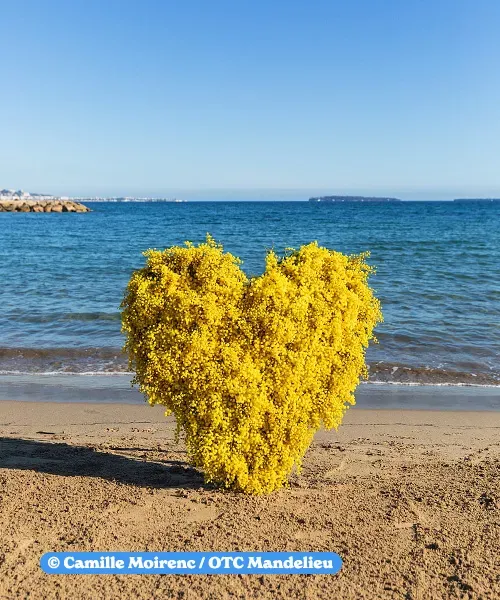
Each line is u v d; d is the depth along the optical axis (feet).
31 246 129.49
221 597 12.89
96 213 365.81
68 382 36.58
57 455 22.65
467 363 41.14
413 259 99.14
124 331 18.35
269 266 18.15
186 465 22.21
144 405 32.48
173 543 14.82
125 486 18.63
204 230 189.78
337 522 16.40
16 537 14.74
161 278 17.67
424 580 13.55
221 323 17.60
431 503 17.84
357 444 26.32
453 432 28.50
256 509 17.10
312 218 277.44
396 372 39.14
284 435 18.37
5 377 37.40
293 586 13.28
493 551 14.75
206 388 17.44
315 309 18.20
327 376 19.19
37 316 54.03
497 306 59.31
